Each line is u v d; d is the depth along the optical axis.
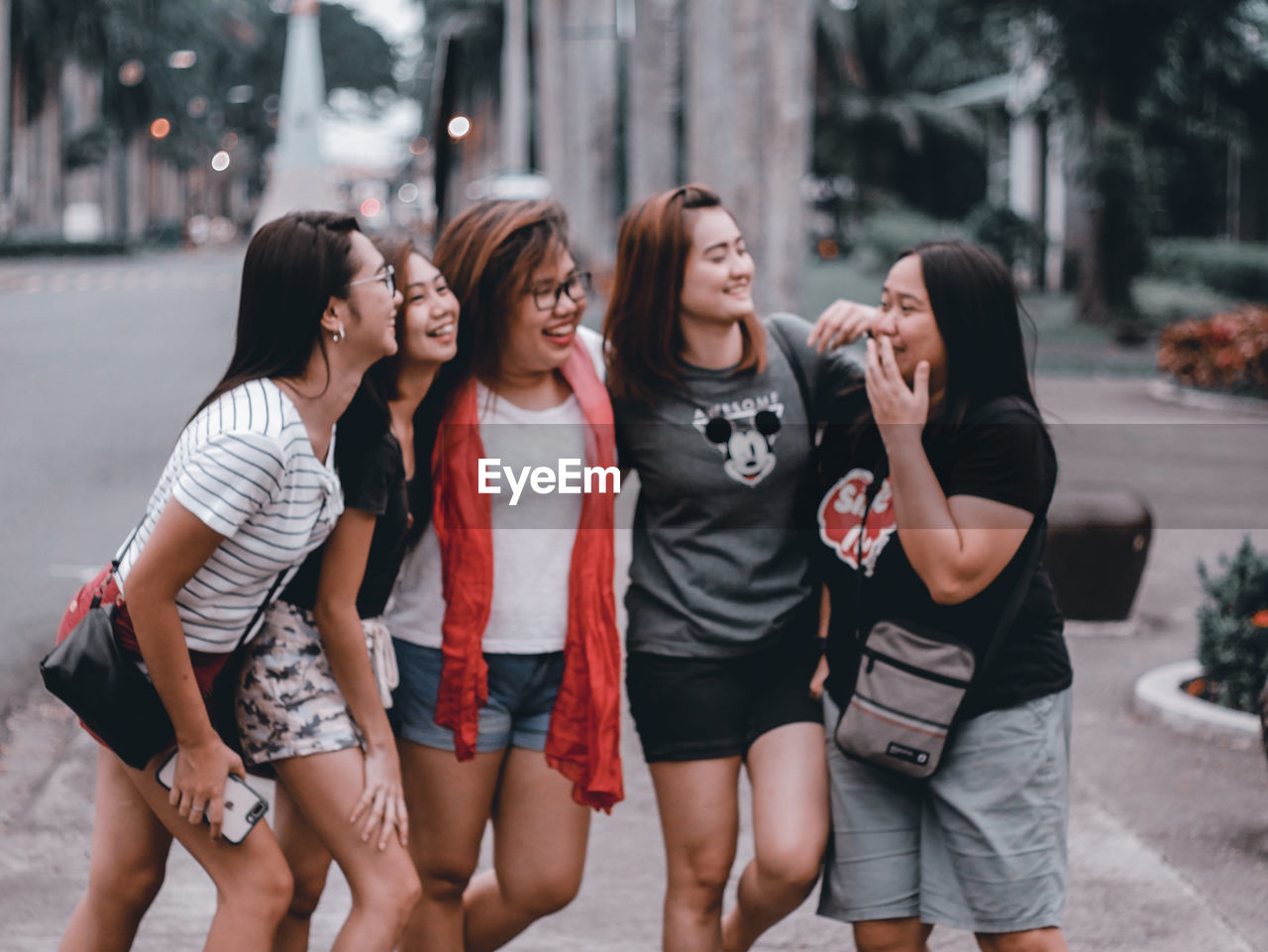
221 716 3.11
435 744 3.50
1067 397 20.69
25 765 5.80
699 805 3.49
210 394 2.92
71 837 5.01
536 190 26.61
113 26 54.16
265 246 2.93
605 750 3.43
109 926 3.18
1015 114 32.91
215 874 2.99
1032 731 3.16
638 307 3.51
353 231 2.98
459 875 3.58
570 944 4.30
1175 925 4.43
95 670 2.86
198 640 2.92
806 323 3.80
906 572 3.19
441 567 3.51
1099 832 5.20
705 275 3.46
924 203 52.75
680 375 3.55
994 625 3.14
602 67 35.84
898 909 3.31
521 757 3.57
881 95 50.56
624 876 4.82
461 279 3.43
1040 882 3.16
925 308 3.19
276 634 3.08
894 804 3.32
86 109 66.06
